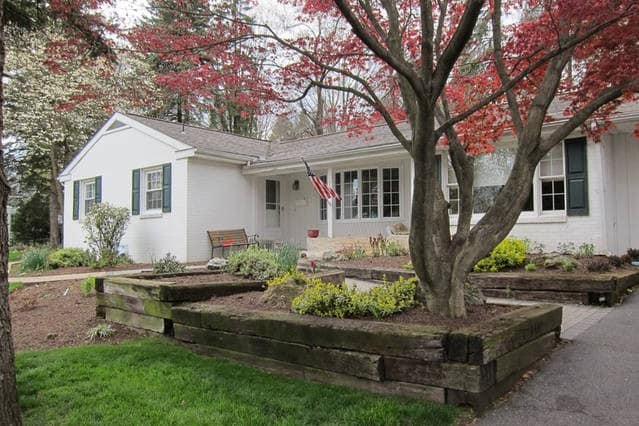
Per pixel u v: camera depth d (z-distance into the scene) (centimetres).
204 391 353
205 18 481
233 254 707
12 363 276
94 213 1304
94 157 1630
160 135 1377
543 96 402
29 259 1202
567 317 558
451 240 413
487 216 391
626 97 536
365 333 340
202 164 1345
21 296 781
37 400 343
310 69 520
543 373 368
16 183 2423
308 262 984
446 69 324
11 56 1666
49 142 1959
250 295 540
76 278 929
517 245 791
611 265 734
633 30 441
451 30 551
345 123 684
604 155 924
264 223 1532
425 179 357
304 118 2441
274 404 322
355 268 884
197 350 461
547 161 977
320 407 314
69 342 521
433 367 312
